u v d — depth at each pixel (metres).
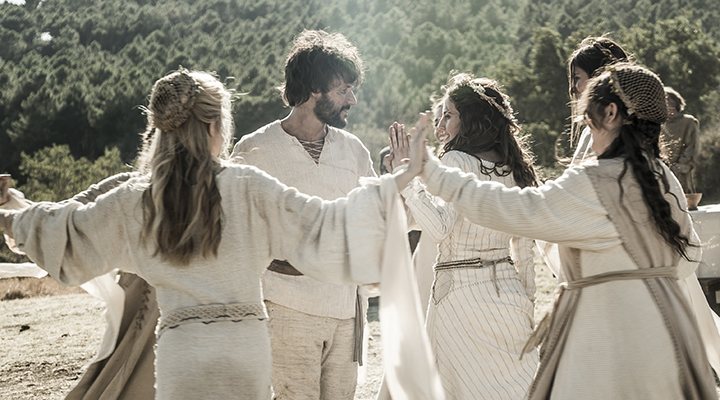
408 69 65.38
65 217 3.61
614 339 3.68
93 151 65.50
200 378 3.39
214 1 90.94
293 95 4.96
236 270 3.49
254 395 3.45
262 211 3.55
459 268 4.64
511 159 4.73
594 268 3.75
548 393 3.80
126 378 4.50
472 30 74.69
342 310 4.86
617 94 3.81
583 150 5.03
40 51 86.50
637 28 45.16
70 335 11.39
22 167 51.09
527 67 49.19
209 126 3.59
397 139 3.96
